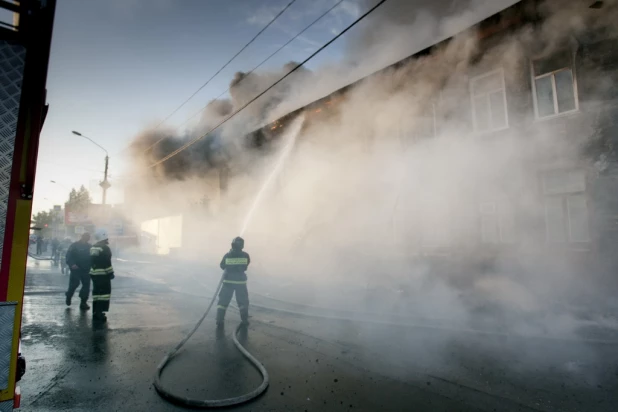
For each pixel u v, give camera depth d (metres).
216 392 3.25
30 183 2.00
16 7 2.01
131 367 3.87
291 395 3.22
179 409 2.94
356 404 3.04
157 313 6.88
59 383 3.43
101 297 6.08
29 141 2.02
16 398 2.02
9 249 1.93
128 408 2.94
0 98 1.95
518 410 2.91
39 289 10.01
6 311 1.89
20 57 2.01
